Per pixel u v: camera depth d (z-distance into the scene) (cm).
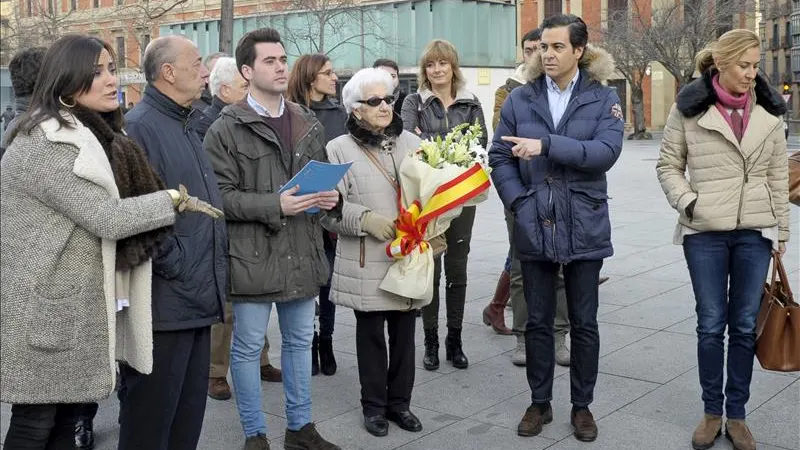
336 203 428
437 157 461
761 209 429
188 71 364
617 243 1049
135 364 326
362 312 472
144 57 368
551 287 466
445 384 552
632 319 688
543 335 467
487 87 2206
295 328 442
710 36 4184
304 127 438
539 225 448
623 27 4397
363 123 465
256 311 427
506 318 705
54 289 295
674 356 591
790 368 431
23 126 297
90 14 3409
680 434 462
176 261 347
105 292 302
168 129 363
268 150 423
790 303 436
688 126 439
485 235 1157
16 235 295
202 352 375
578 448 446
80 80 304
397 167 473
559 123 449
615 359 587
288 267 422
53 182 291
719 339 445
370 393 476
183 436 376
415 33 2441
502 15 2297
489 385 548
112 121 331
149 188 325
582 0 5056
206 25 2794
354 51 2598
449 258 580
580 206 444
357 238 465
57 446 325
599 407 501
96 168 295
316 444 446
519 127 459
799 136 4566
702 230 435
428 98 594
